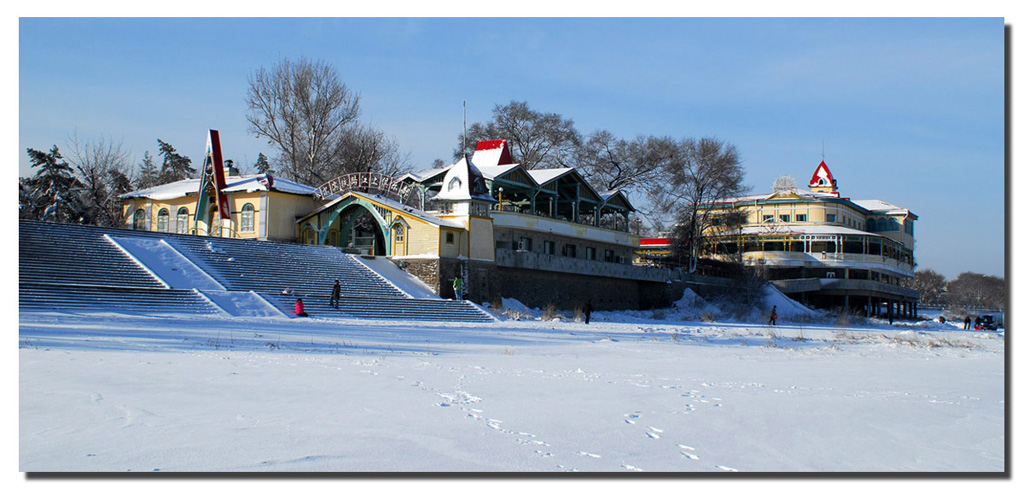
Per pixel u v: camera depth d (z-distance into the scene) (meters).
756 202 99.81
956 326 79.06
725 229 83.12
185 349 19.88
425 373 17.22
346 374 16.28
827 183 108.00
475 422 11.54
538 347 27.70
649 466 9.34
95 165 67.44
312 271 48.16
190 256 44.06
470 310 46.75
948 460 10.16
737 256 84.69
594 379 17.64
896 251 105.00
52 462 8.73
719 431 11.62
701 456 9.98
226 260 45.19
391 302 44.84
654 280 71.25
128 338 21.72
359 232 64.38
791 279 90.56
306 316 36.91
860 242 97.56
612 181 84.56
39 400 11.92
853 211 105.06
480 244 54.69
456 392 14.45
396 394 13.83
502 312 50.81
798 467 9.59
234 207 58.53
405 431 10.75
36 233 40.06
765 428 11.98
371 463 9.05
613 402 13.95
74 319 26.53
